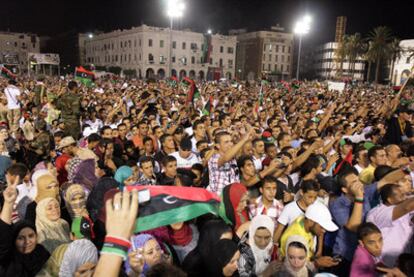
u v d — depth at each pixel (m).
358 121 11.32
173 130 8.36
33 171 5.66
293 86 30.20
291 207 4.43
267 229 3.83
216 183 5.24
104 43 92.50
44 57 40.88
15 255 3.05
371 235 3.58
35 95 14.25
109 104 13.18
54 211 3.74
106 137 7.23
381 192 4.16
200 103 15.56
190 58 81.12
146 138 7.63
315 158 5.75
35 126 9.76
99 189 4.07
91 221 3.96
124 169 4.90
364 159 6.41
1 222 2.93
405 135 9.31
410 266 3.38
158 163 6.98
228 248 3.04
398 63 85.19
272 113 13.62
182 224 3.57
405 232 3.96
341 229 4.25
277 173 5.42
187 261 3.26
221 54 85.31
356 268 3.63
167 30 78.25
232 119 10.39
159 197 2.19
